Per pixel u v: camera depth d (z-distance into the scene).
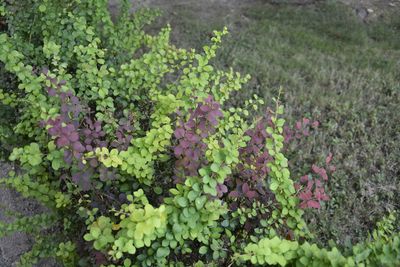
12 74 3.35
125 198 2.41
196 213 2.06
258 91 4.54
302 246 1.91
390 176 3.65
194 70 2.73
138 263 2.21
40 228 2.86
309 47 5.38
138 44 3.69
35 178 2.73
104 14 3.34
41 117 2.39
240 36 5.57
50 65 3.12
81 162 2.19
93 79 2.79
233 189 2.46
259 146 2.47
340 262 1.81
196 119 2.28
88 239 2.04
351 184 3.57
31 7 3.26
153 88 2.96
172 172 2.53
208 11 6.26
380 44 5.39
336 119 4.20
